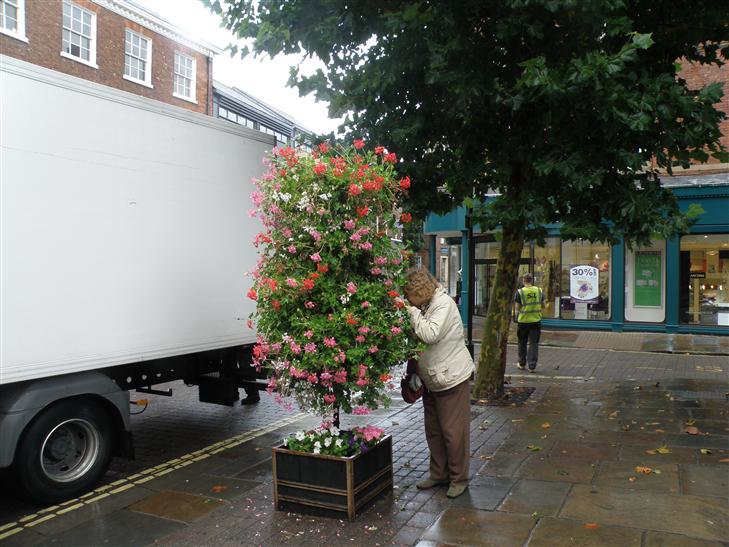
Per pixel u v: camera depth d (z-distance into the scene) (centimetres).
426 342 431
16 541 405
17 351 432
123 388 572
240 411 803
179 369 638
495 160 699
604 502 427
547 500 435
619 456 534
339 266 415
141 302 531
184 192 576
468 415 458
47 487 459
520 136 656
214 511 446
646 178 655
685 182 1562
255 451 612
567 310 1778
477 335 1728
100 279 494
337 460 415
